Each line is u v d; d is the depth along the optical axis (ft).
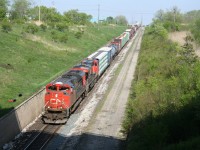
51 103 86.38
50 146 72.59
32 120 91.09
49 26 248.11
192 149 51.55
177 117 64.64
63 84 86.58
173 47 167.12
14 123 78.38
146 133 62.44
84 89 107.14
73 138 77.00
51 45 189.57
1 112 79.20
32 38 183.11
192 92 72.02
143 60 163.63
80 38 255.50
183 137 61.05
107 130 81.35
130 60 197.06
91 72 121.80
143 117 75.66
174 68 109.81
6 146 72.08
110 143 73.41
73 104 94.84
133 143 64.69
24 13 287.89
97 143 73.31
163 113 70.69
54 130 82.69
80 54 198.39
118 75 151.53
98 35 321.52
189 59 114.42
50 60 156.76
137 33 457.68
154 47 195.31
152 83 98.48
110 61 177.78
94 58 132.57
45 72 133.90
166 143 59.67
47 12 318.65
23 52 150.00
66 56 178.91
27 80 115.34
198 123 62.85
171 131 62.54
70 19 366.84
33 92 100.89
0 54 132.67
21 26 202.80
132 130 74.95
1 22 186.29
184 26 314.14
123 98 110.93
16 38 163.43
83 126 84.79
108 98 111.14
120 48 232.94
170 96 79.30
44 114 86.99
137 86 104.73
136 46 275.80
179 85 84.17
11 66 123.95
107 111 96.94
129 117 85.46
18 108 81.25
